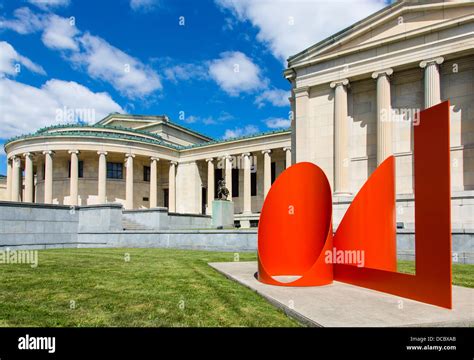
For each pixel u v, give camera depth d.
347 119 29.09
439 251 6.92
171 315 6.42
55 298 7.61
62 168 50.62
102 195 46.81
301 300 7.25
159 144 52.22
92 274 10.81
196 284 9.36
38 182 53.72
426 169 7.43
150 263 13.75
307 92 30.55
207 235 20.78
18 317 6.20
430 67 25.02
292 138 32.97
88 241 24.52
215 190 57.06
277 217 10.17
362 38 28.19
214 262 14.17
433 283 6.96
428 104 24.89
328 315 6.11
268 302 7.53
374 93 28.48
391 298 7.53
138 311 6.66
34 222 21.91
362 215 9.51
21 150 47.88
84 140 46.53
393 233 9.26
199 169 55.75
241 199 53.09
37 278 10.01
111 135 47.62
